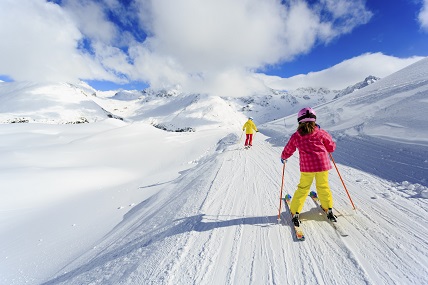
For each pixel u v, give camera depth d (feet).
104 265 13.61
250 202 17.34
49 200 61.21
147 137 131.95
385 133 28.84
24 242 36.55
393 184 16.94
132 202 44.29
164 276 10.18
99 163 101.30
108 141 124.57
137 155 110.73
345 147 29.45
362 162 22.89
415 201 14.05
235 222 14.35
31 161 96.99
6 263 29.55
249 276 9.70
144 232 16.63
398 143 24.58
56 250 30.07
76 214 45.42
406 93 40.47
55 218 45.75
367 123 35.06
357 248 10.53
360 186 17.52
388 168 19.94
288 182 21.54
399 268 9.05
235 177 25.31
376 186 17.07
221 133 151.74
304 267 9.84
